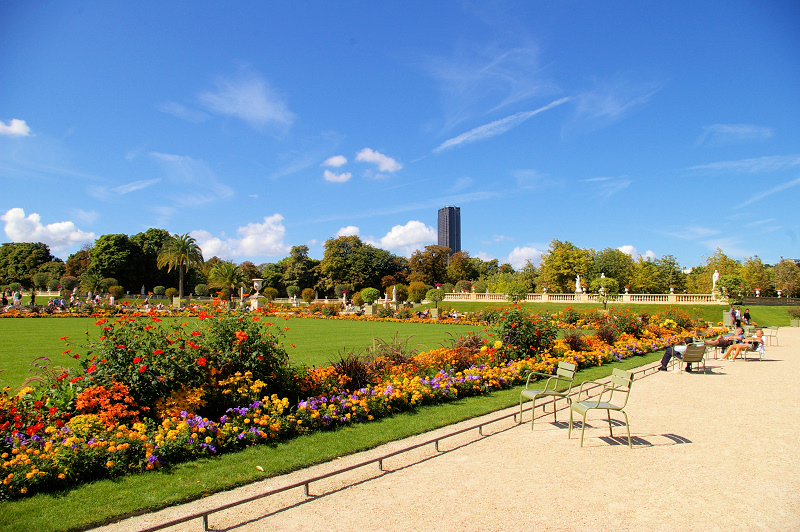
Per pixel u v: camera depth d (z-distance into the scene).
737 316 24.70
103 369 6.22
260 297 46.62
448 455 5.95
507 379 10.27
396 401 8.05
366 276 73.06
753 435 6.75
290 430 6.56
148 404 6.30
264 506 4.47
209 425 5.90
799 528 3.95
